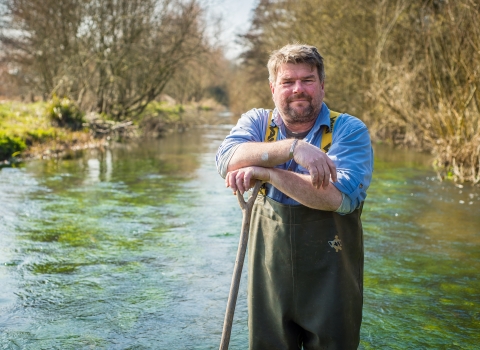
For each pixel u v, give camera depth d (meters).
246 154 2.70
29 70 27.33
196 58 25.88
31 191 9.60
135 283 5.09
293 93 2.71
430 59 12.28
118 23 22.83
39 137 16.62
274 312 2.83
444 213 7.93
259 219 2.87
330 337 2.73
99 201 8.82
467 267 5.55
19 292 4.86
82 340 3.95
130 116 26.31
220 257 5.87
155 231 6.96
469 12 10.54
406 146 17.02
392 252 6.04
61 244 6.35
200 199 9.03
